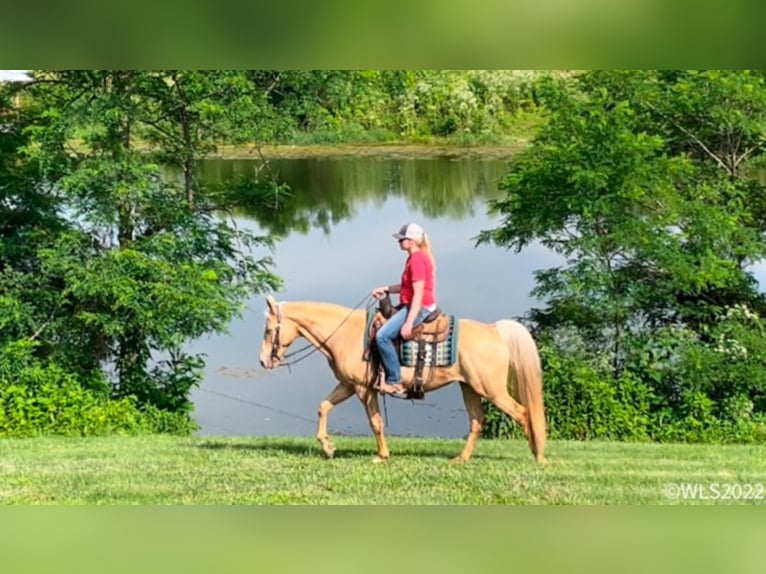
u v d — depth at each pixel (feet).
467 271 64.95
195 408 48.62
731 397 46.98
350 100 57.47
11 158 50.01
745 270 54.03
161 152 51.78
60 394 43.14
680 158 50.31
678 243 49.34
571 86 53.78
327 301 59.67
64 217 50.06
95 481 29.01
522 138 102.12
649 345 48.39
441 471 29.94
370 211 79.05
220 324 47.78
